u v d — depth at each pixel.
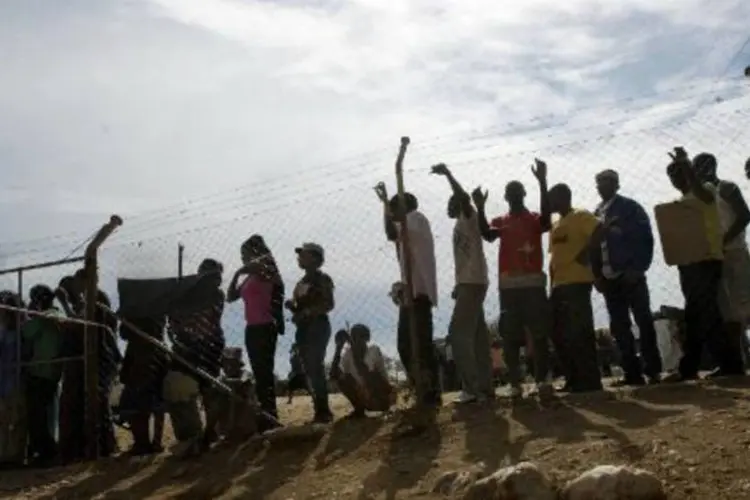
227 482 6.86
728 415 6.12
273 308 8.27
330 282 8.28
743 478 5.18
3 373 8.43
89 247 8.65
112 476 7.56
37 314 8.20
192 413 8.26
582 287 7.66
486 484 5.43
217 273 8.40
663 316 9.95
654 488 5.08
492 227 7.93
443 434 6.83
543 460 5.83
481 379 7.88
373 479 6.20
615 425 6.30
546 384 7.57
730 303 7.66
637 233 7.85
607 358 12.17
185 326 8.26
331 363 8.19
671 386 7.13
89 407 8.43
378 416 7.64
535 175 7.82
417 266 7.83
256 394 8.20
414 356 7.48
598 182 8.13
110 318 8.76
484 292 7.84
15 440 8.38
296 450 7.29
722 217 7.83
